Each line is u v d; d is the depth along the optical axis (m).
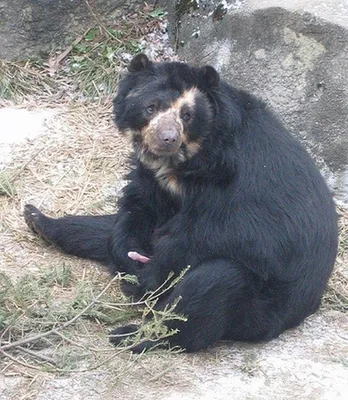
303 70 14.03
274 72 14.28
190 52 15.77
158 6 16.72
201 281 10.16
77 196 13.53
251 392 9.65
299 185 10.78
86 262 12.30
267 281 10.50
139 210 11.67
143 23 16.58
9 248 12.32
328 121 13.98
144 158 11.02
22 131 14.65
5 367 9.68
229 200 10.46
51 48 16.25
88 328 10.66
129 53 16.25
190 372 9.95
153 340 10.09
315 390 9.77
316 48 13.88
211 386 9.70
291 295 10.65
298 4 14.05
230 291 10.23
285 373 10.05
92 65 16.02
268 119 11.09
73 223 12.36
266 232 10.41
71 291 11.45
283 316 10.66
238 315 10.42
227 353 10.44
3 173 13.66
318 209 10.88
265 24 14.30
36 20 15.98
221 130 10.59
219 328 10.30
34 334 10.20
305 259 10.67
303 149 11.30
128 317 11.02
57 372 9.67
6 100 15.51
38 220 12.47
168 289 10.67
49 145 14.41
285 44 14.13
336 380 9.99
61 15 16.12
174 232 10.71
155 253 10.97
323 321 11.31
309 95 14.04
